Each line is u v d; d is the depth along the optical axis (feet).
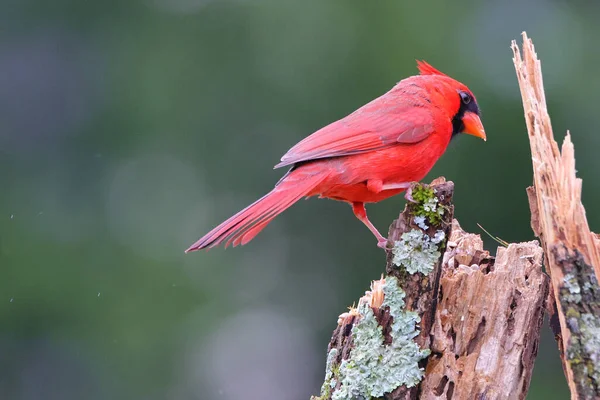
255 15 46.73
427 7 44.83
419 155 23.84
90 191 47.55
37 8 49.44
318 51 45.24
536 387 40.57
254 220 22.13
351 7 45.42
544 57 44.11
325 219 44.78
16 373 43.73
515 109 41.68
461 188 41.60
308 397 45.32
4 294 44.37
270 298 45.06
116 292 44.78
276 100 45.39
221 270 45.50
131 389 43.80
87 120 48.39
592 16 44.86
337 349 19.49
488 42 44.27
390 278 18.76
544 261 19.40
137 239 45.96
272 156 45.57
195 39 47.47
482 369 18.70
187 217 46.01
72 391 43.75
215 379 44.83
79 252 45.80
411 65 43.96
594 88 43.19
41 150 48.49
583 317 16.76
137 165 47.14
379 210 42.96
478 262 20.01
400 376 18.37
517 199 41.29
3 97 49.19
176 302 44.75
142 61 47.80
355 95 44.34
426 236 18.69
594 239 17.51
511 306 18.94
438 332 18.72
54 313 44.27
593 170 42.09
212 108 46.37
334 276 44.55
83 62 48.98
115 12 49.19
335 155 23.04
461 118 25.61
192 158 46.37
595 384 16.37
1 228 46.11
